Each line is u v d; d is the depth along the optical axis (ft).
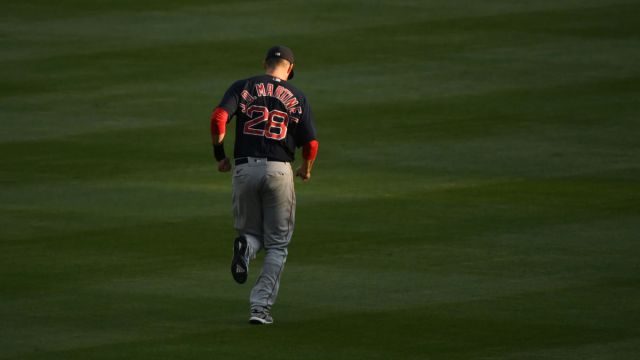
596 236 123.13
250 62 194.49
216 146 99.19
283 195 98.63
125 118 169.89
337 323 98.48
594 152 155.12
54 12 222.89
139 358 90.17
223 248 119.65
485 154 154.51
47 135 162.61
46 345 92.94
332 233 124.57
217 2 229.45
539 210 132.36
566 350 91.91
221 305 103.30
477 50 201.46
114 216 130.31
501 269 112.98
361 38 207.31
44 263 114.52
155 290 107.04
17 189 140.36
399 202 135.64
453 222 128.26
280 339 94.58
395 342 93.86
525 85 184.55
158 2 230.07
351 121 168.55
